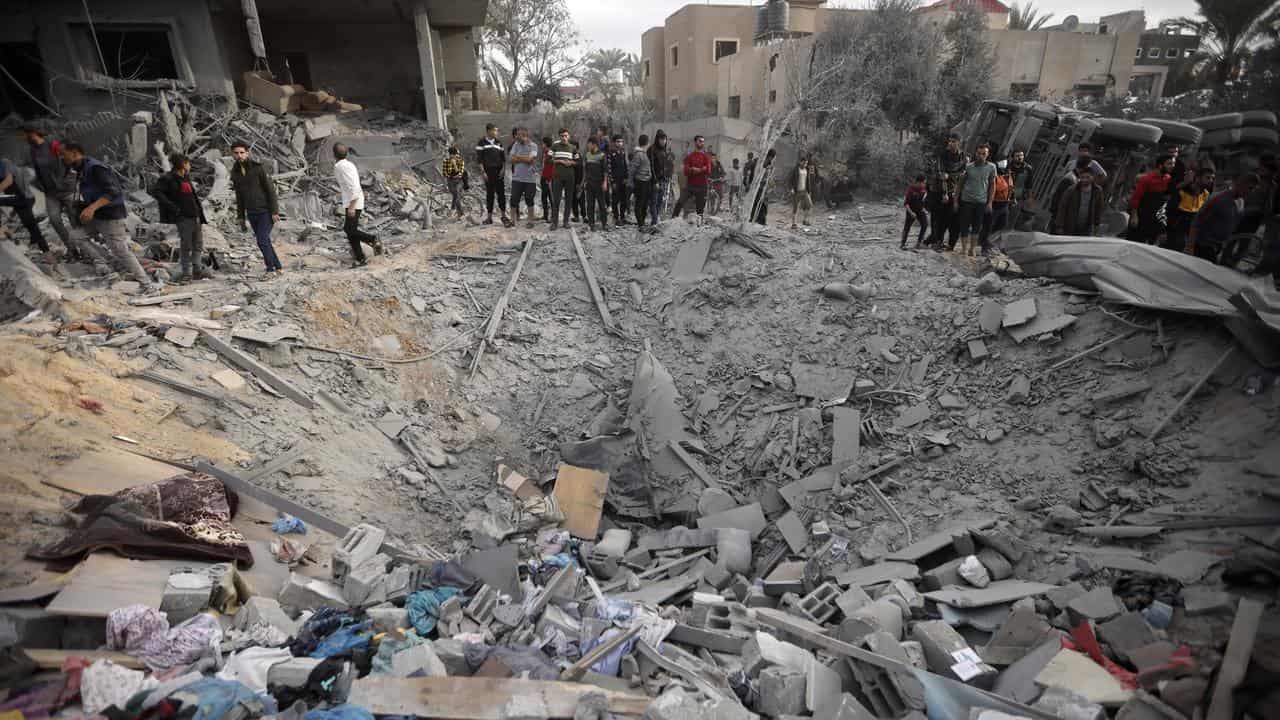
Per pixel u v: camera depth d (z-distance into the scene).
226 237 13.48
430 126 21.23
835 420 9.69
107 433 7.03
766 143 14.91
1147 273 9.05
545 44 37.53
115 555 5.58
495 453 9.80
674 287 12.30
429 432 9.62
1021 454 8.35
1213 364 7.93
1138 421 7.94
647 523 9.60
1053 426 8.45
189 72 18.31
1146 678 4.79
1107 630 5.58
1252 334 7.64
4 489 5.89
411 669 5.06
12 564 5.31
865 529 8.38
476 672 5.36
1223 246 9.66
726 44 35.97
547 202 15.27
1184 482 7.15
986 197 11.67
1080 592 6.25
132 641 4.88
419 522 8.38
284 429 8.38
